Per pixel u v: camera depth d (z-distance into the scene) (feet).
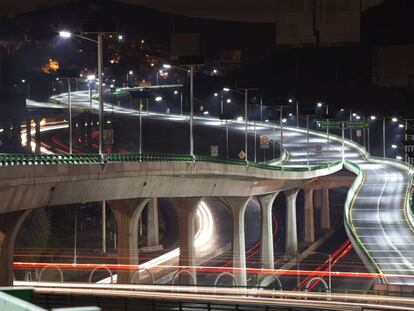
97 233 535.19
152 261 469.98
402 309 203.10
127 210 310.65
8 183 194.70
